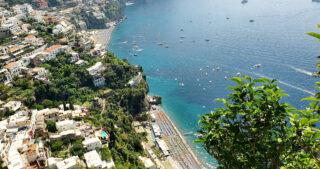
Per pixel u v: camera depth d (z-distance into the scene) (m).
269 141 21.95
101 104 187.25
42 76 190.12
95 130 140.88
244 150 21.44
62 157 111.19
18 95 164.38
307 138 19.88
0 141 107.75
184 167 150.75
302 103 185.00
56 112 139.12
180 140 175.88
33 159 102.75
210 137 22.02
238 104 21.25
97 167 105.31
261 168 20.67
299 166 21.12
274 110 20.20
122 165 123.50
